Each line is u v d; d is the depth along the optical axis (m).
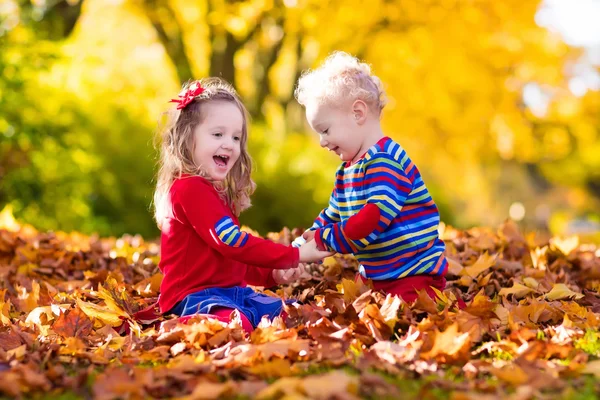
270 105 16.95
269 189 11.98
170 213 3.17
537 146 20.52
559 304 3.19
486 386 2.13
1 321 3.11
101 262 4.50
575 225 21.75
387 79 15.97
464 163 25.88
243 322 2.90
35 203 9.66
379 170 2.98
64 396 2.15
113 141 11.03
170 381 2.24
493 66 16.36
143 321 3.09
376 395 2.06
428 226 3.09
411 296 3.03
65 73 10.62
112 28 15.84
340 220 3.31
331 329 2.71
